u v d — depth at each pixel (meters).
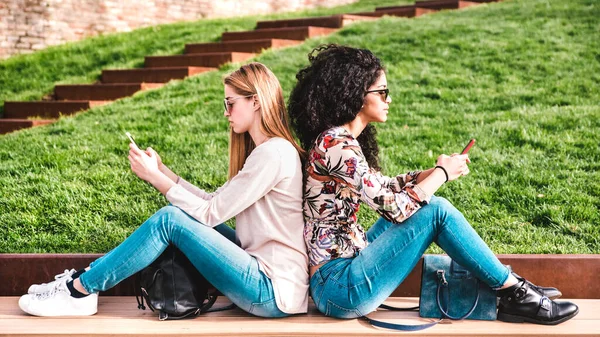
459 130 6.93
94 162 6.21
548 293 3.46
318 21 11.82
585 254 4.09
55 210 5.01
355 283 3.13
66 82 10.36
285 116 3.36
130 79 10.18
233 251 3.15
